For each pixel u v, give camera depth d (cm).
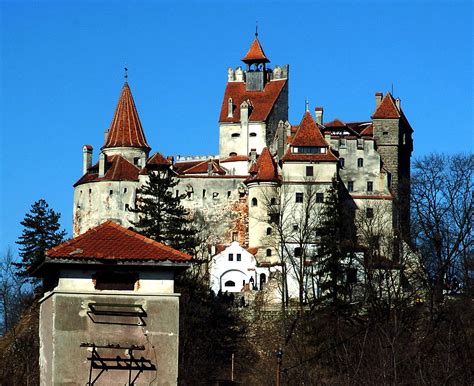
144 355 7994
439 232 17050
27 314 17300
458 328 11812
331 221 19512
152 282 8100
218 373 16462
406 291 16425
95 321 8000
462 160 18362
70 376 7925
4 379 14062
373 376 10138
